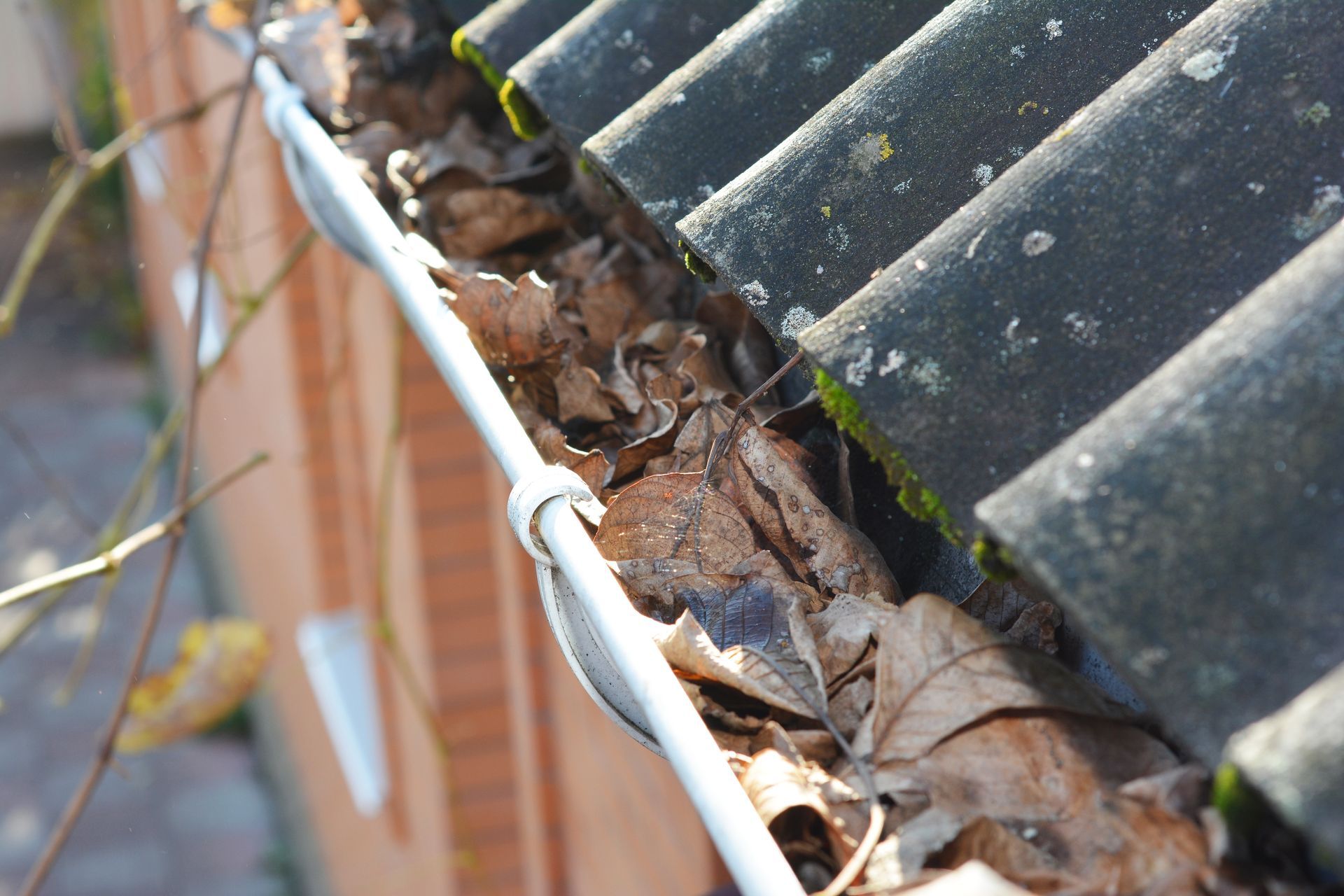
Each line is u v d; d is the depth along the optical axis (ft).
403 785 16.53
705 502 3.80
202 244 7.33
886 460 3.29
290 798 24.25
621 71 4.71
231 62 17.26
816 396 3.95
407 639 14.55
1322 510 2.89
